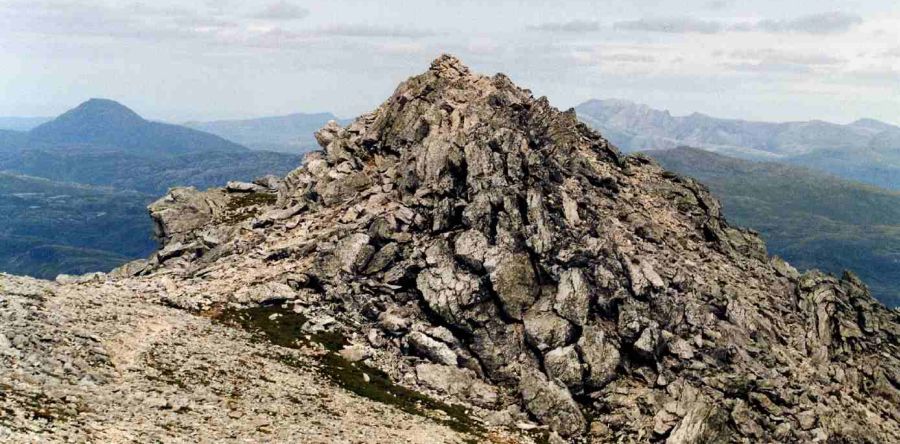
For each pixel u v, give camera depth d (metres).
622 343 72.44
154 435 38.56
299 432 46.47
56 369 43.88
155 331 58.50
